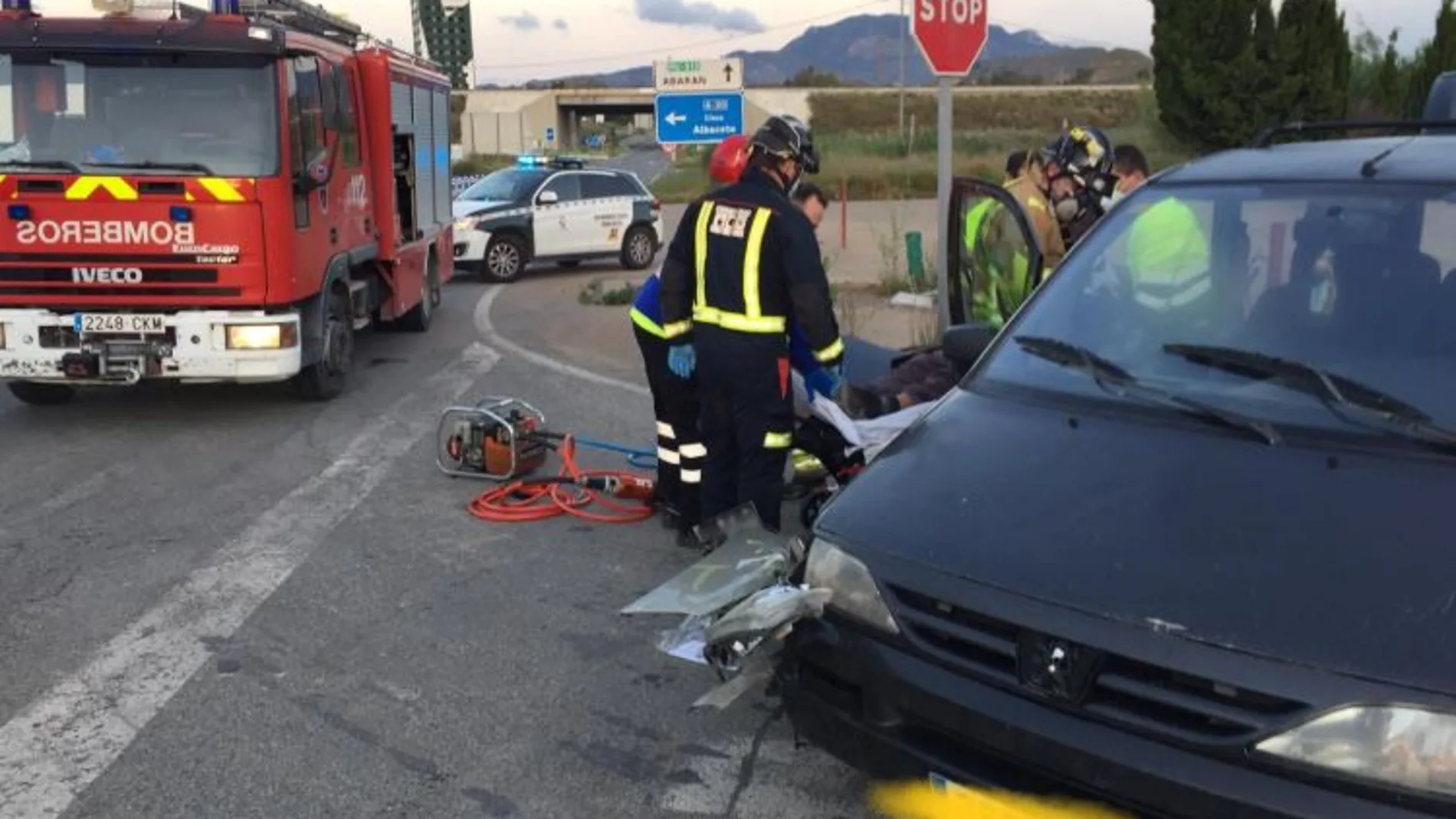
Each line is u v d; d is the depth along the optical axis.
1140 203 4.09
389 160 10.91
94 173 7.96
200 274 8.11
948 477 3.28
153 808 3.55
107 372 8.14
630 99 97.38
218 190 8.02
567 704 4.25
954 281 6.18
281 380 9.34
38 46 7.89
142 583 5.35
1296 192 3.81
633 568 5.63
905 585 2.97
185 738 3.97
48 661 4.53
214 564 5.61
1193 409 3.30
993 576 2.85
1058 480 3.13
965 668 2.83
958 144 52.25
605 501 6.59
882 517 3.19
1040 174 7.02
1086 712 2.64
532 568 5.61
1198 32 25.11
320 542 5.94
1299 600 2.55
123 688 4.32
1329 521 2.75
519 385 9.91
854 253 20.12
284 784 3.70
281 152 8.20
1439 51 22.81
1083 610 2.68
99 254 8.03
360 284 10.39
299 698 4.27
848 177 38.31
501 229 17.84
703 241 5.17
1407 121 4.19
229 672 4.46
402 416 8.76
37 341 8.09
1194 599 2.61
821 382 5.48
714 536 5.08
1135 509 2.93
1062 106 83.38
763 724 4.09
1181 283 3.76
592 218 19.19
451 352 11.56
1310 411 3.18
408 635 4.83
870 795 3.38
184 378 8.29
